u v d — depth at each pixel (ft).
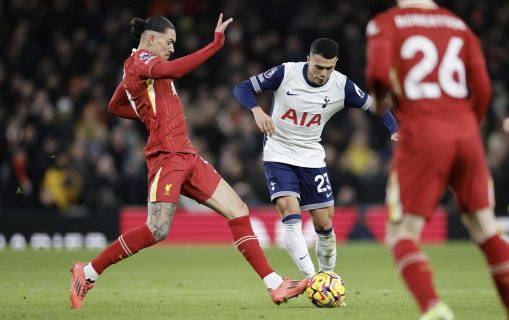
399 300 92.07
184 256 172.45
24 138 203.41
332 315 77.66
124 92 87.15
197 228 208.03
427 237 210.79
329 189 94.79
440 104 63.21
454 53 64.28
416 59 63.67
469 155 63.21
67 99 221.66
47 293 100.83
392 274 133.69
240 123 222.69
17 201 201.77
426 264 62.03
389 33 63.62
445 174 63.16
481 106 65.51
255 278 126.41
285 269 146.51
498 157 213.05
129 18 248.93
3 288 108.37
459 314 79.30
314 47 90.99
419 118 63.00
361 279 124.77
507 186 210.18
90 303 89.30
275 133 95.04
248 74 237.45
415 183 62.64
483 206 63.93
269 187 94.48
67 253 179.42
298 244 91.45
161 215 83.15
